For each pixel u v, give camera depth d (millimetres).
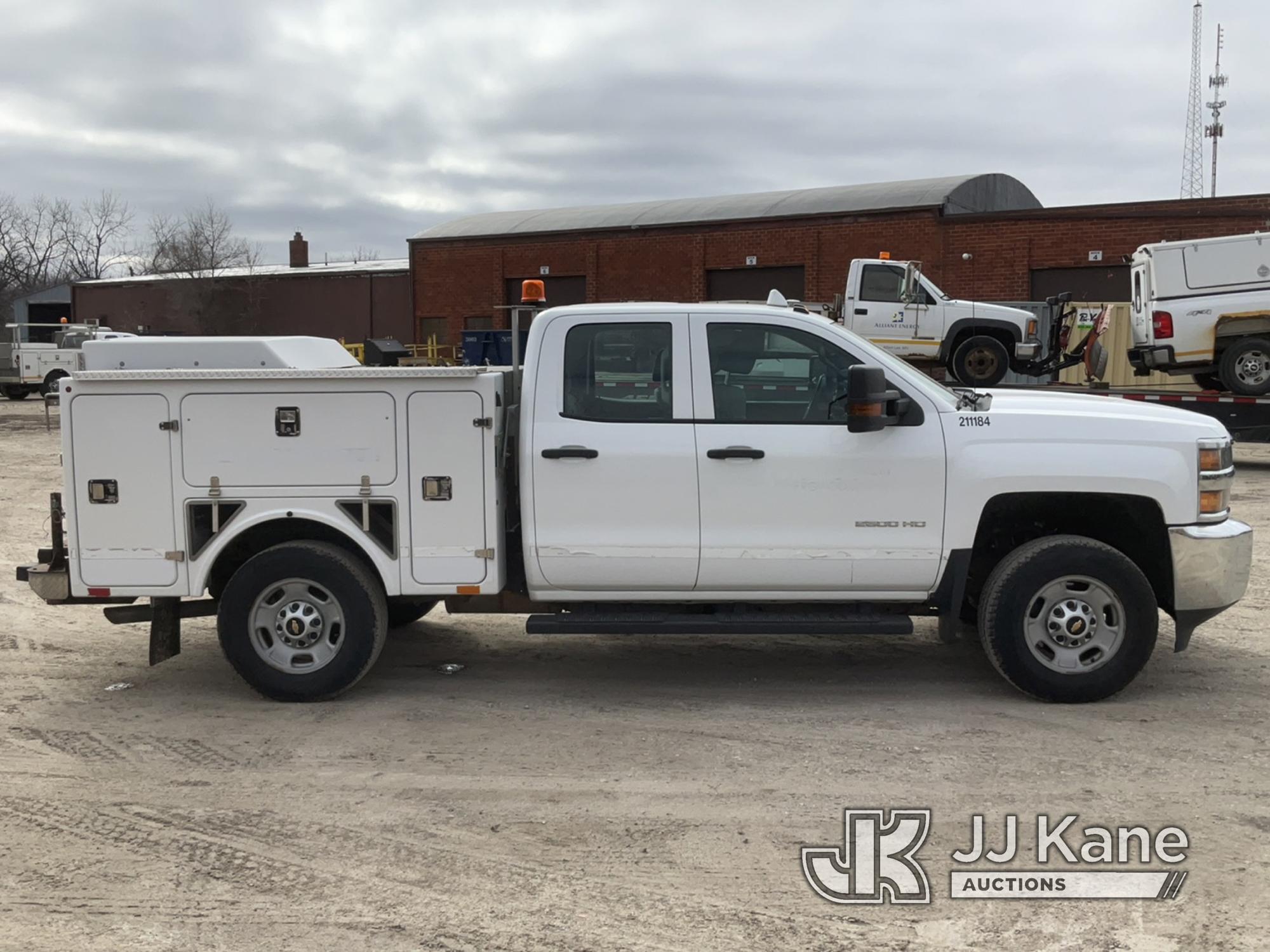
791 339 5449
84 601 5691
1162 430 5410
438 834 4121
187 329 40812
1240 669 6109
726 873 3787
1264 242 14742
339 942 3352
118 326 42438
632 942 3350
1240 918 3463
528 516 5465
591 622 5543
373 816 4289
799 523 5414
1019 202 29531
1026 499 5602
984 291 25234
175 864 3893
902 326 17906
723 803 4367
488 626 7395
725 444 5395
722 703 5672
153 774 4742
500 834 4113
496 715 5508
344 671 5613
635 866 3850
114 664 6539
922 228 25797
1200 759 4766
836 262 26969
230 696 5879
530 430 5457
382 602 5688
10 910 3566
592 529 5453
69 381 5496
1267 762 4727
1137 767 4680
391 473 5465
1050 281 24734
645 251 29547
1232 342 14984
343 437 5465
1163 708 5449
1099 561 5340
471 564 5488
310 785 4605
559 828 4164
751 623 5520
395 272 37312
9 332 47938
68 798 4488
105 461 5531
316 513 5508
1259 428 14578
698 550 5438
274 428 5473
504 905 3582
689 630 5539
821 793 4461
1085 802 4336
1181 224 23141
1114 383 20734
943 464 5375
